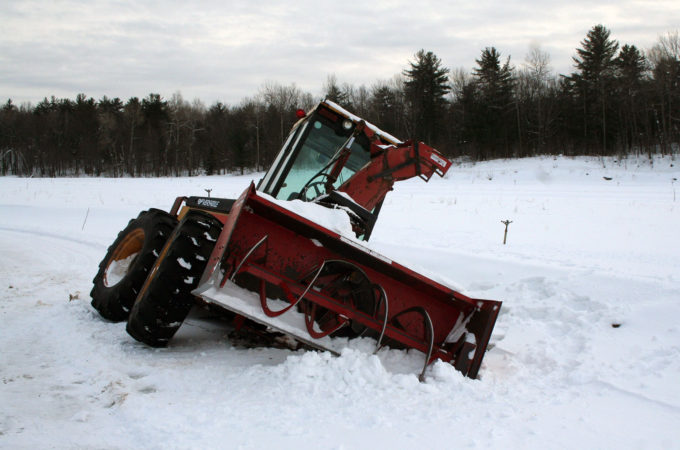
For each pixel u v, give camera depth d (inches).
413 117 2197.3
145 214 203.3
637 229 486.0
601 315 187.2
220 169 2301.9
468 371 142.5
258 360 151.6
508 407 120.0
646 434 106.8
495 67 2154.3
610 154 1879.9
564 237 442.6
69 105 2861.7
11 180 1266.0
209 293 137.4
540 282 231.1
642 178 1227.2
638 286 205.5
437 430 105.0
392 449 95.5
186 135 2459.4
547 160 1691.7
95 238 445.4
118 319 186.1
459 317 156.7
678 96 1866.4
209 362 148.6
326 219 148.6
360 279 157.9
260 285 144.6
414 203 765.9
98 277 207.2
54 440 96.8
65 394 121.1
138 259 181.8
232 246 149.6
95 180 1317.7
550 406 121.8
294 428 103.9
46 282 272.2
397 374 135.4
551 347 171.2
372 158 209.5
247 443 96.4
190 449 93.0
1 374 133.4
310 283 144.4
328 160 206.7
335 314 150.6
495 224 541.6
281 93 2421.3
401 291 159.3
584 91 2038.6
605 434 106.2
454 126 2256.4
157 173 2282.2
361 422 108.0
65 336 169.6
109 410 112.4
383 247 357.7
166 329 154.6
